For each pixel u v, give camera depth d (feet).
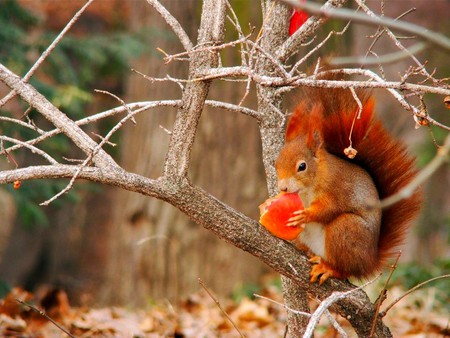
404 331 31.04
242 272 48.08
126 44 51.01
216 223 20.58
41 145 43.16
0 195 82.74
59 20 71.05
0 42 45.16
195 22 50.47
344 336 18.51
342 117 23.34
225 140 48.34
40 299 34.14
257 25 45.78
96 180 19.71
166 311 35.27
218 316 33.71
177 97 51.11
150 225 49.52
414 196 23.44
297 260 21.39
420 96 18.06
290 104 26.91
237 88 47.93
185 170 20.40
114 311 34.17
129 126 52.65
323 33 32.32
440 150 15.71
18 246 81.66
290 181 23.09
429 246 66.74
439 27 78.02
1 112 40.57
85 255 92.17
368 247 22.13
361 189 22.72
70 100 46.26
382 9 20.20
